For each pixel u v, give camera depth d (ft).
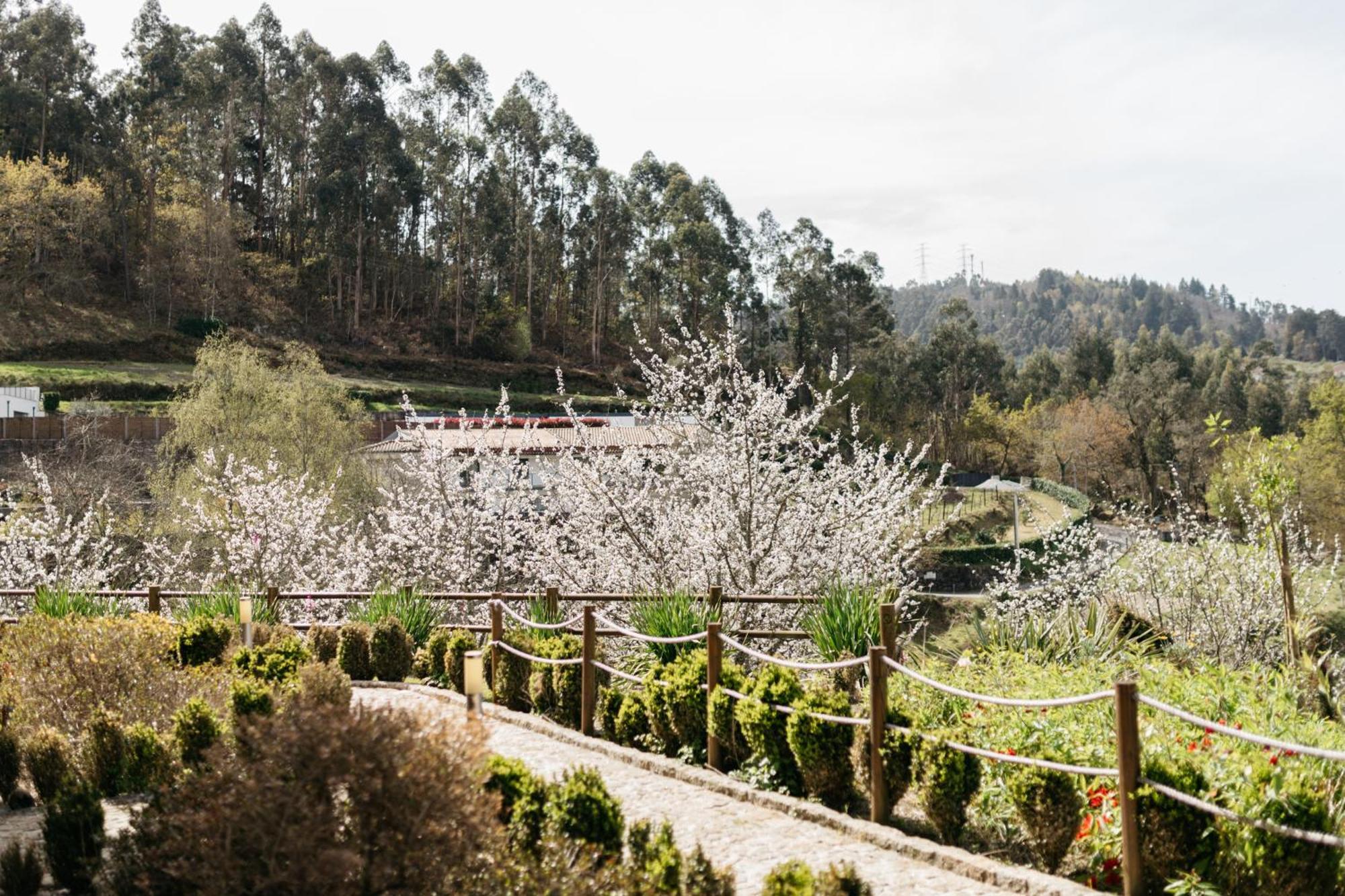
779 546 43.52
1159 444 250.37
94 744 23.12
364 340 284.82
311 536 64.28
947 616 60.39
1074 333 427.74
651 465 48.57
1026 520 164.96
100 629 27.48
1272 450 38.70
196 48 308.60
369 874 12.94
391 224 299.58
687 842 20.08
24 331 226.38
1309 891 15.80
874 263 342.64
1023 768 18.97
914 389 318.24
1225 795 16.69
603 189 340.80
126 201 269.85
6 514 82.99
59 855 17.39
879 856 19.35
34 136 276.41
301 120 315.58
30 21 281.13
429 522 59.57
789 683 24.00
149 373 219.20
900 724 21.43
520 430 73.10
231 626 34.37
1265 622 43.24
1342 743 21.48
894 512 46.34
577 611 41.78
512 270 339.98
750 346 310.45
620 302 357.41
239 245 297.74
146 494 109.70
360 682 36.60
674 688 26.32
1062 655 33.35
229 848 13.26
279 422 104.12
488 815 14.06
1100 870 17.88
